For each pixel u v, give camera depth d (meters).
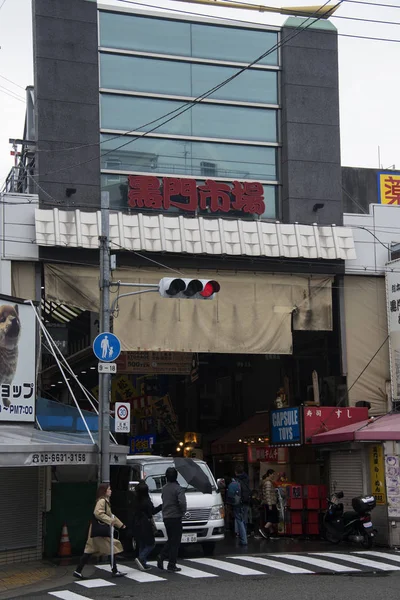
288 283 25.81
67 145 24.36
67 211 23.53
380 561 16.78
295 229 25.50
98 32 25.38
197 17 26.47
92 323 27.11
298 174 26.41
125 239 23.80
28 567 16.94
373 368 26.44
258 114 26.84
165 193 24.80
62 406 20.03
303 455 25.84
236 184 25.34
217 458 31.89
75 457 16.67
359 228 26.73
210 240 24.55
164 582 14.24
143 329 24.22
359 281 26.77
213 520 18.42
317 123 26.86
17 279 23.36
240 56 26.84
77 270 23.81
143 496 15.92
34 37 24.73
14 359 18.47
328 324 25.91
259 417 29.45
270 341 25.31
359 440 20.48
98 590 13.55
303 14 27.39
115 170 25.00
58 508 19.17
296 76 26.92
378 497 20.81
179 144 25.91
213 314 24.94
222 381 34.78
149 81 25.81
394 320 25.58
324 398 27.09
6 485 17.61
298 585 13.59
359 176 30.38
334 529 20.77
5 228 23.20
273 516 22.72
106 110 25.25
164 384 31.95
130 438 29.02
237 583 13.94
